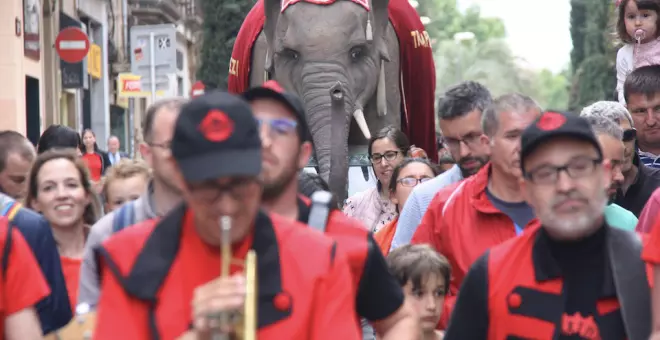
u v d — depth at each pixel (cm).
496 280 702
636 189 1177
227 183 550
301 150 721
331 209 714
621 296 679
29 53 4422
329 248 590
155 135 850
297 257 582
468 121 1139
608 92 5678
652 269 680
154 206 862
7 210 964
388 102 1897
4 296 792
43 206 1110
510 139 948
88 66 5453
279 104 714
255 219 582
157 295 574
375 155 1434
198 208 559
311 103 1775
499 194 968
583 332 683
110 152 3872
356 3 1811
